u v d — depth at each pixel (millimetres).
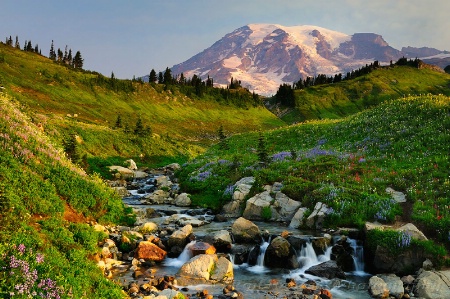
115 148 71875
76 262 14188
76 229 17875
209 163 42406
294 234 22797
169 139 95438
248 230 22609
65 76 177750
